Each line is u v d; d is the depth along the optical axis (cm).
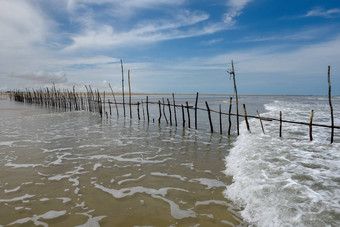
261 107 2655
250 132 1037
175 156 700
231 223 341
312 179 485
